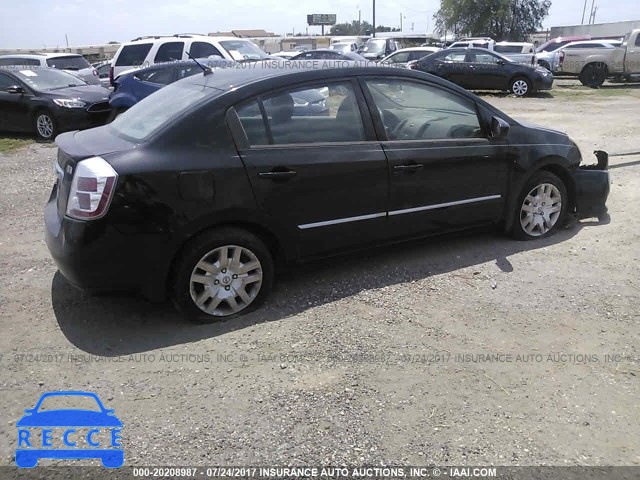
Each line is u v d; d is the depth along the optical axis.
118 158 3.47
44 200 6.79
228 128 3.74
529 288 4.24
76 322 3.85
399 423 2.82
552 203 5.25
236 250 3.78
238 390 3.09
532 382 3.13
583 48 21.22
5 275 4.59
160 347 3.53
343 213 4.16
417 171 4.39
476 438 2.71
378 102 4.34
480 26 53.97
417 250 5.03
